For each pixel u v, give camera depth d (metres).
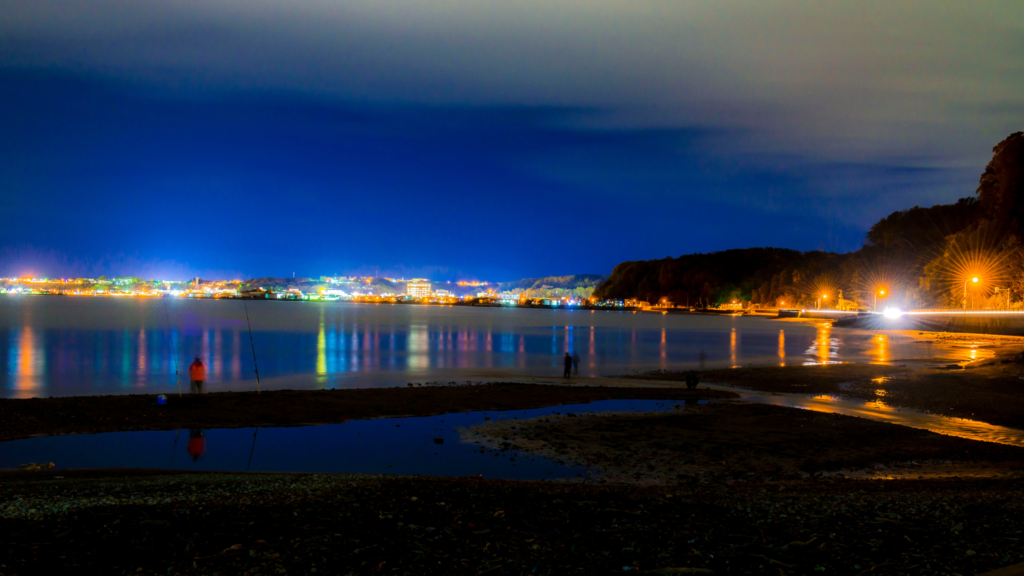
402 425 25.61
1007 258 112.00
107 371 49.38
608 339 101.81
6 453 20.41
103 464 19.30
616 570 7.20
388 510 9.93
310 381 43.03
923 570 7.04
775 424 25.62
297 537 8.34
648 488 14.14
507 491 11.92
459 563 7.46
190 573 6.96
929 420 27.00
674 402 32.00
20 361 56.91
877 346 83.00
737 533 8.86
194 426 24.62
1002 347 79.00
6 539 7.90
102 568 7.04
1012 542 8.20
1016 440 23.06
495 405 30.20
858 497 12.05
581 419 26.81
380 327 134.62
